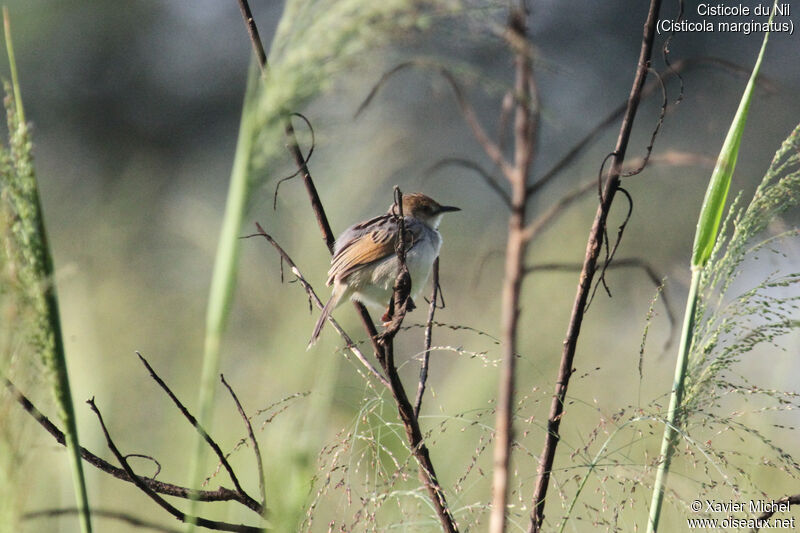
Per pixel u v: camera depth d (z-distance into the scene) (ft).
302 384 24.82
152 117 103.19
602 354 46.70
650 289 53.83
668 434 19.35
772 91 20.63
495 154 13.05
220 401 38.93
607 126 12.97
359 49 12.74
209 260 56.34
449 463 28.04
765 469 25.80
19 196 13.79
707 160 12.96
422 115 27.86
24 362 14.08
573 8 96.02
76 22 98.94
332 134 14.07
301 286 27.32
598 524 18.70
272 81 13.28
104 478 37.47
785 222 20.58
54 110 100.63
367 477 18.84
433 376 43.29
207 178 100.42
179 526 35.04
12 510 13.71
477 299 48.67
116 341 44.93
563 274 46.34
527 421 19.39
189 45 104.94
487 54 12.91
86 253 53.78
